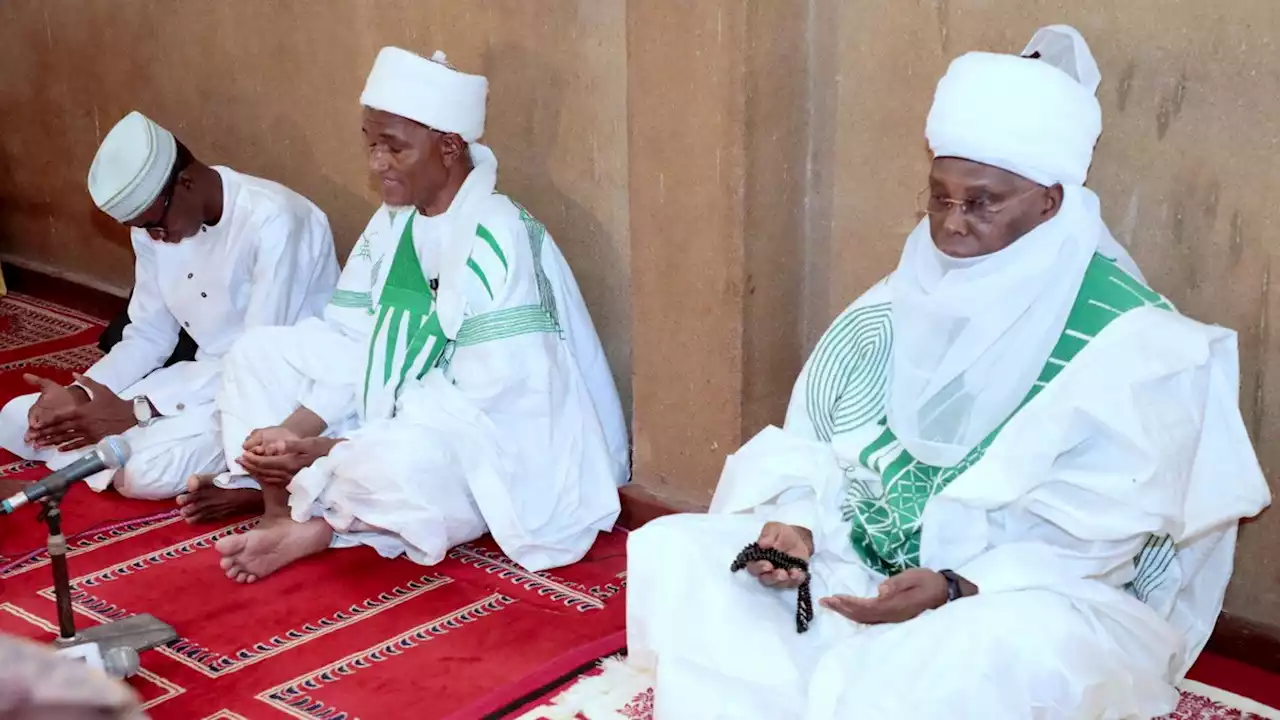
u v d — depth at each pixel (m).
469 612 3.06
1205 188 2.62
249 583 3.18
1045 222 2.37
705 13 2.98
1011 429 2.37
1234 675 2.75
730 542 2.51
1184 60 2.58
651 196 3.22
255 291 3.73
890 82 2.99
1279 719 2.59
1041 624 2.18
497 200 3.36
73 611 3.04
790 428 2.66
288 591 3.14
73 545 3.38
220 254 3.74
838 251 3.20
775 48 3.02
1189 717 2.59
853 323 2.60
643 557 2.52
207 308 3.81
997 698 2.15
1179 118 2.62
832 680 2.21
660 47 3.08
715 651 2.40
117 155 3.55
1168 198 2.67
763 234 3.14
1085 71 2.55
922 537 2.42
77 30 5.07
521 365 3.26
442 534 3.19
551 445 3.29
